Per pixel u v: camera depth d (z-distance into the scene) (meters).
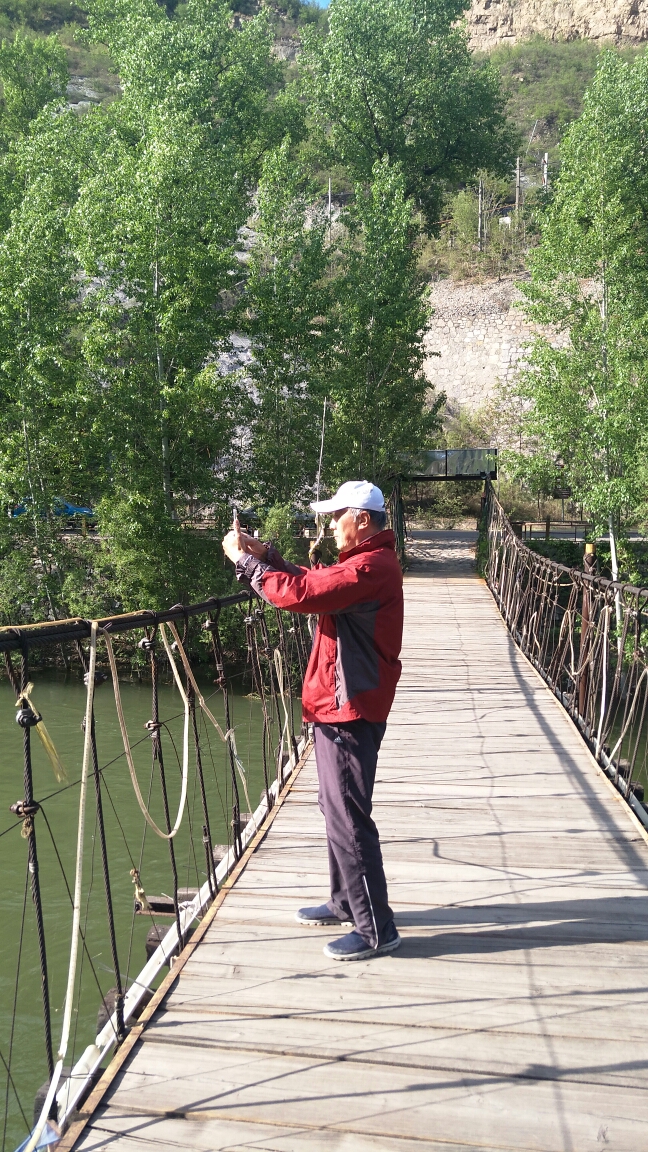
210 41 26.61
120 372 18.14
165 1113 2.25
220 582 18.28
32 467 18.95
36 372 17.77
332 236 36.59
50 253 18.27
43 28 67.00
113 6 27.59
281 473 20.53
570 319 18.73
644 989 2.86
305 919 3.32
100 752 12.34
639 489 17.52
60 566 19.47
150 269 18.52
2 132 30.30
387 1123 2.21
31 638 2.17
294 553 17.42
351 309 21.20
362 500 2.93
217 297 19.81
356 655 2.88
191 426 18.81
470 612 13.30
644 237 18.45
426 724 6.84
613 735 10.32
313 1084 2.36
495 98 32.41
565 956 3.08
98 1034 2.62
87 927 7.56
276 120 28.86
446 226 43.66
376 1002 2.77
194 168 18.61
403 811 4.75
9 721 14.13
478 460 22.92
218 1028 2.63
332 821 3.00
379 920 3.06
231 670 17.77
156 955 3.11
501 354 36.25
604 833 4.37
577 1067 2.44
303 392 20.69
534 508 30.02
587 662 6.78
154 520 18.23
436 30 28.75
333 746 2.95
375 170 21.92
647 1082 2.38
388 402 21.58
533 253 18.78
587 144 17.86
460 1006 2.75
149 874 8.45
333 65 28.55
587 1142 2.14
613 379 17.70
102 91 57.53
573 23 85.88
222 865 3.98
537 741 6.30
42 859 8.91
